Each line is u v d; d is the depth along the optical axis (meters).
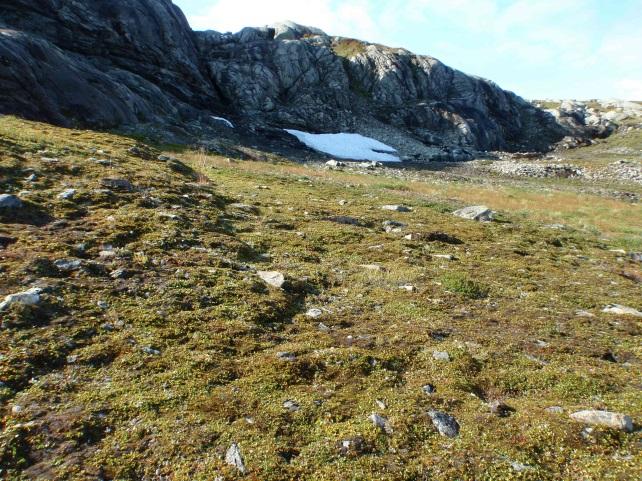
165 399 6.18
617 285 14.29
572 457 5.56
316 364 7.40
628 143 121.31
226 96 89.56
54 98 34.88
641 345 9.33
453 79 124.25
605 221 30.12
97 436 5.50
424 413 6.28
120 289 8.99
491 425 6.11
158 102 55.88
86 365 6.79
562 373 7.67
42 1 58.31
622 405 6.73
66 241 10.40
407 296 11.05
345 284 11.57
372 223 18.73
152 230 12.10
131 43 68.19
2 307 7.51
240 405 6.24
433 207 25.83
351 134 92.94
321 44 114.00
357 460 5.36
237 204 17.97
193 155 35.06
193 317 8.48
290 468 5.17
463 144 105.62
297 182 28.17
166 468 5.09
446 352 8.05
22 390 6.11
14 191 12.53
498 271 14.34
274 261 12.48
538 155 96.19
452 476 5.18
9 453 5.09
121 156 20.09
